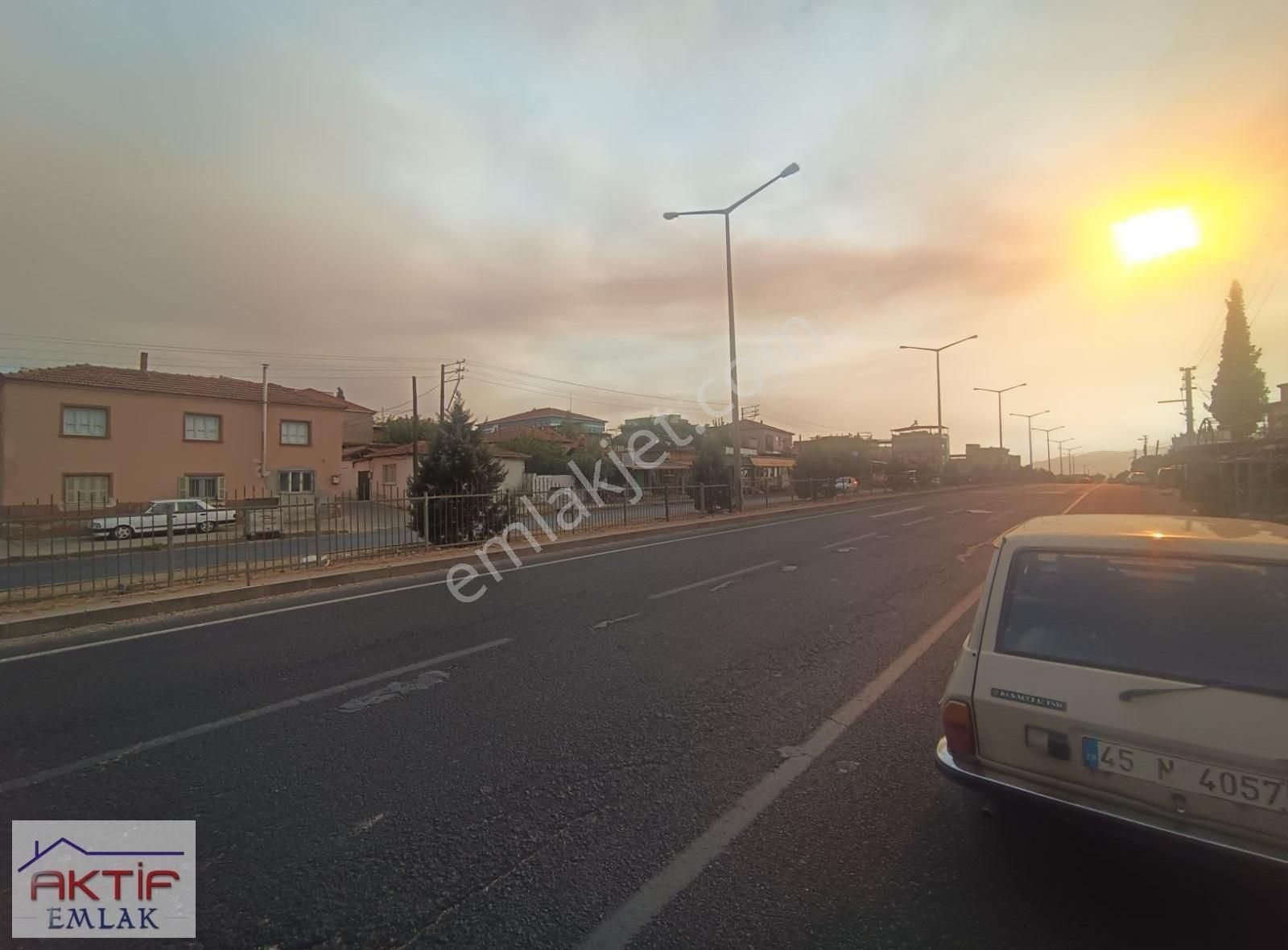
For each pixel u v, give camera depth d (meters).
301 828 3.07
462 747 3.93
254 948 2.31
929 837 2.91
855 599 8.03
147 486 28.55
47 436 26.23
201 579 10.16
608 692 4.86
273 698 4.85
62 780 3.59
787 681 5.04
